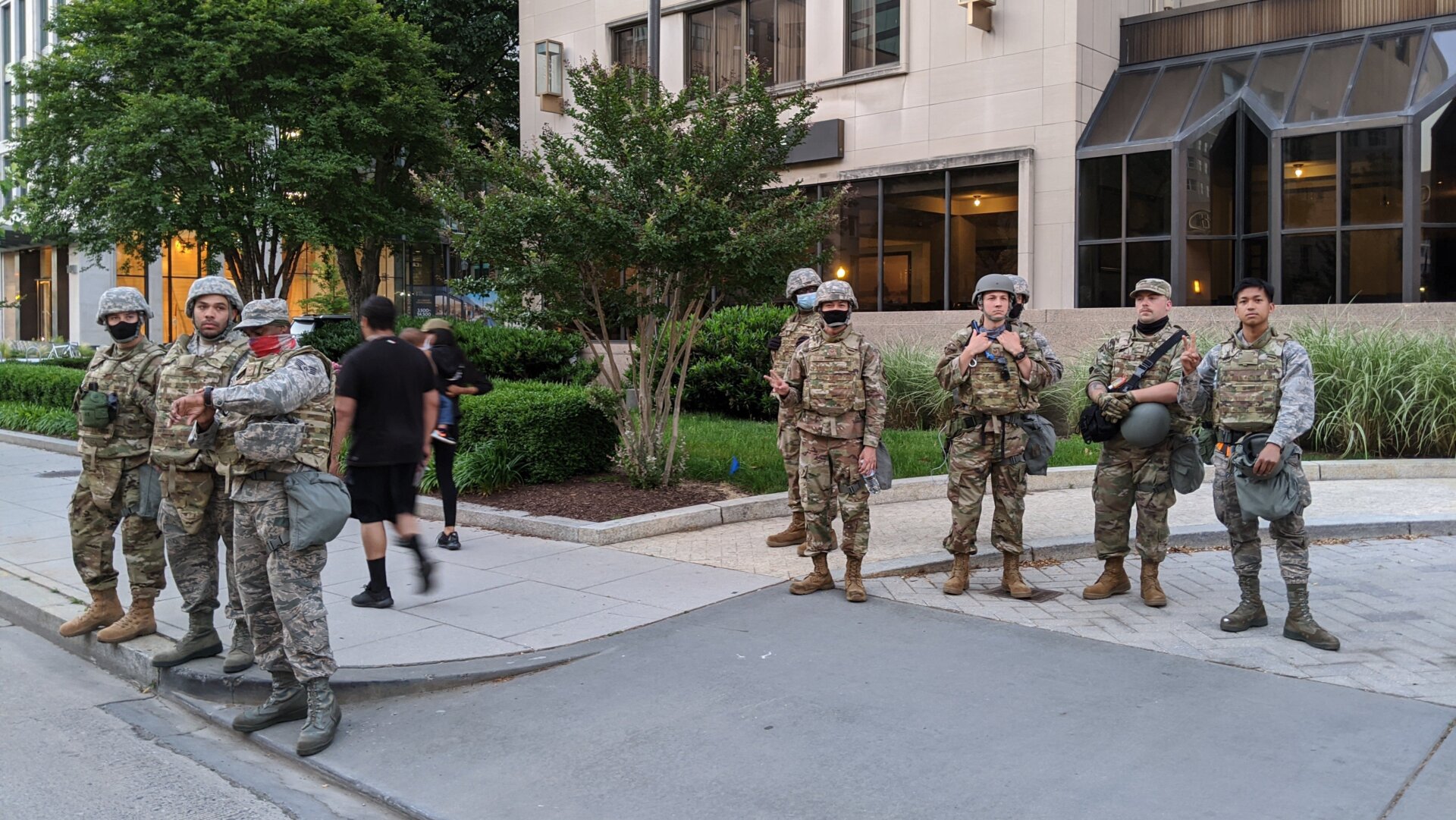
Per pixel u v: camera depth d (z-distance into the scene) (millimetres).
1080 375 12984
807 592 6570
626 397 9984
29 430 16750
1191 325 14586
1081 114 17125
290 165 19656
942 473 10750
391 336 6391
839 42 19469
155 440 5234
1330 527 8016
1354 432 11086
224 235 19688
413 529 6344
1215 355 5711
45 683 5695
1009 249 17703
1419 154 14898
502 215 8852
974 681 4945
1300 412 5227
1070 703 4629
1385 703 4523
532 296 9492
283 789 4305
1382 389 11062
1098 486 6340
